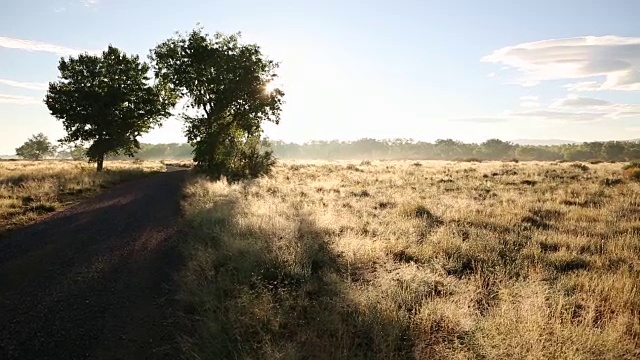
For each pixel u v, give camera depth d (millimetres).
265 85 31547
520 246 8898
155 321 5246
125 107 32750
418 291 6023
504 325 4699
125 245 9094
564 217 12156
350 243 8297
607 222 11219
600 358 4141
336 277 6391
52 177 23719
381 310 5145
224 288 6035
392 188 20203
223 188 17906
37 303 5797
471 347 4418
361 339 4645
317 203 14078
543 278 6762
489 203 14789
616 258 7809
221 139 30438
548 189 18953
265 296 5461
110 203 16047
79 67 31359
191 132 30766
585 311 5461
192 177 27812
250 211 11523
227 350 4387
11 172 29125
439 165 42344
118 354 4457
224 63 30141
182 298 5805
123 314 5457
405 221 10891
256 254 7348
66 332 4945
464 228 10328
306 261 7316
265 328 4816
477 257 7953
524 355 4121
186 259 7883
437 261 7641
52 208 14133
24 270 7262
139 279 6820
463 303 5520
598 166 36625
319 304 5574
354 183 22984
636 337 4734
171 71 31719
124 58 32531
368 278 6637
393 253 8180
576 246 8727
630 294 5781
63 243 9242
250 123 30812
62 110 30250
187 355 4371
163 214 13367
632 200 14797
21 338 4777
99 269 7348
